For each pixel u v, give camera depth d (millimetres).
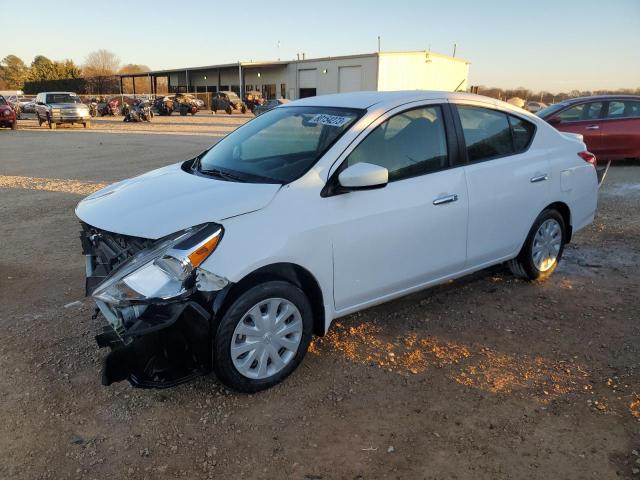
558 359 3588
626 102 11305
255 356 3107
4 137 21609
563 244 5055
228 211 2973
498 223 4277
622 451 2699
